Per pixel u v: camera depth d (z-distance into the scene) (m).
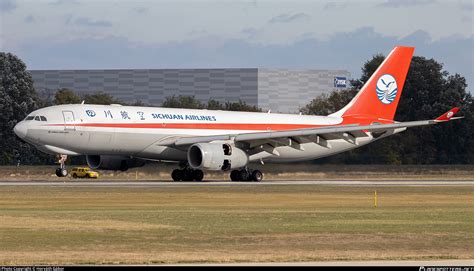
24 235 87.56
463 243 84.19
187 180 199.12
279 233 90.88
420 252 78.00
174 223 99.75
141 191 154.75
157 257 73.62
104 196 142.62
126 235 88.19
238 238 86.69
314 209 121.50
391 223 102.00
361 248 80.50
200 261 71.69
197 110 198.75
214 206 125.19
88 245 81.00
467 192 165.38
